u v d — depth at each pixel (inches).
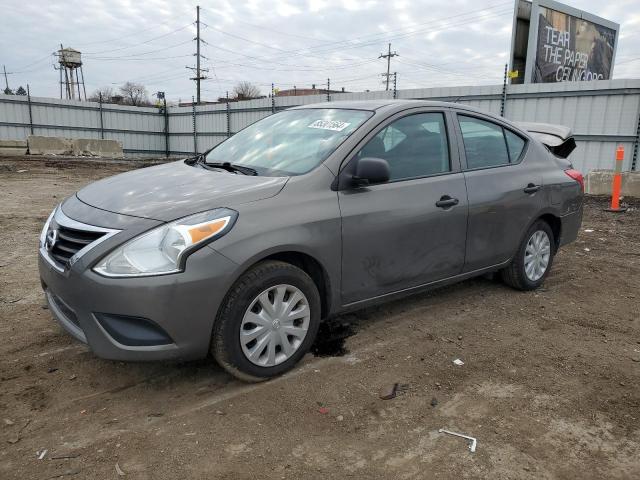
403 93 717.3
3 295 180.2
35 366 132.1
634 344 157.3
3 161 808.9
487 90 633.6
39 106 1123.9
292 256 130.0
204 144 1175.6
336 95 840.3
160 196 123.8
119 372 130.3
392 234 144.1
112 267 108.0
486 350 149.7
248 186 127.1
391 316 172.2
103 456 99.2
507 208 176.9
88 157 1032.2
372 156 143.9
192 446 102.9
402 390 126.3
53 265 118.3
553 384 131.8
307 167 137.1
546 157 201.9
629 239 305.7
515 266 192.2
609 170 502.3
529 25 705.6
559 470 99.8
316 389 125.2
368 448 104.3
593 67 788.6
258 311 123.3
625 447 107.4
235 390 123.6
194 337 112.8
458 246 163.5
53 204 386.9
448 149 165.2
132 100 2861.7
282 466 98.2
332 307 137.4
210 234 112.1
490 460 102.0
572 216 209.5
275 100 969.5
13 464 96.3
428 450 104.3
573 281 218.2
